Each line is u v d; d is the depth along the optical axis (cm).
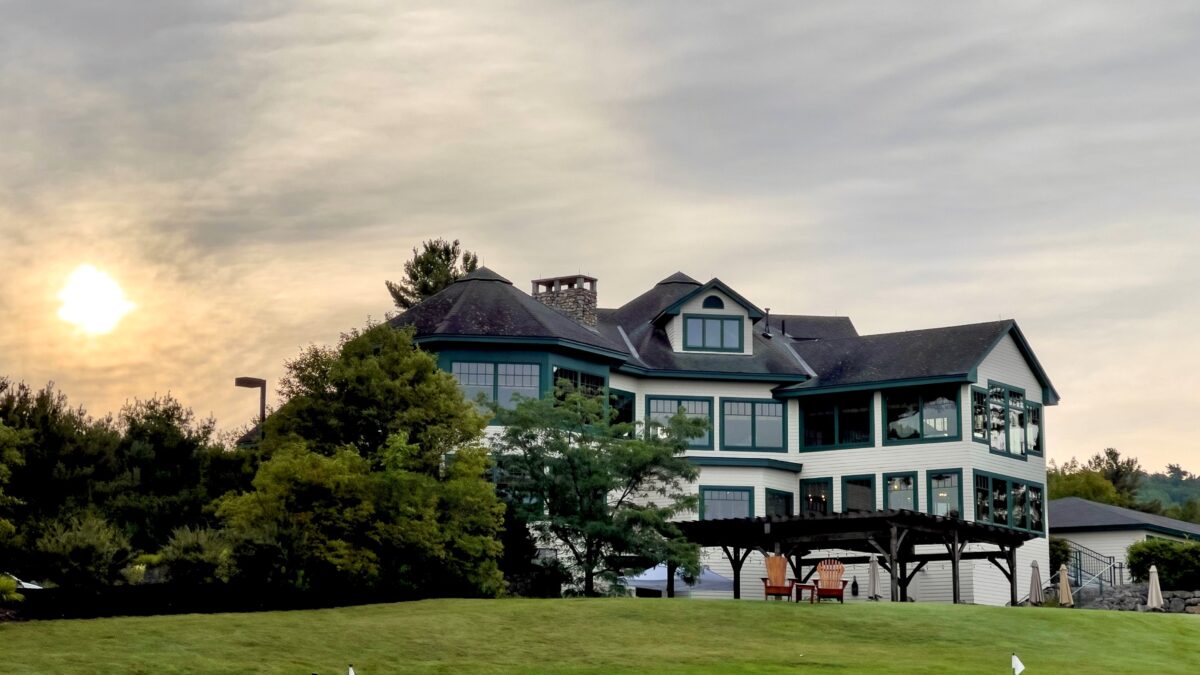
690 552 4441
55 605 3209
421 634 3142
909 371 5409
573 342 5097
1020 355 5684
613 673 2823
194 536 3494
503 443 4603
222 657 2795
